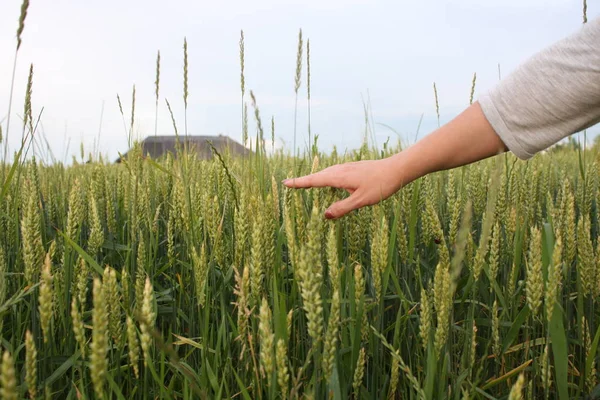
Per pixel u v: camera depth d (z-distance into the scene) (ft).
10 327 2.72
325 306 2.15
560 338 1.90
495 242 2.45
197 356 2.60
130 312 2.25
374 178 2.41
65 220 3.04
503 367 2.53
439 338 1.85
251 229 2.43
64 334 2.32
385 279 2.24
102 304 1.40
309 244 1.71
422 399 1.73
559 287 2.26
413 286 2.96
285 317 1.91
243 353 2.07
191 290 2.87
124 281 2.18
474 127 2.32
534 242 1.91
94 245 2.80
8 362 1.20
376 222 2.42
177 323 2.71
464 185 3.71
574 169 5.03
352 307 2.15
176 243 3.61
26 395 2.25
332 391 1.75
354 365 2.07
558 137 2.22
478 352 2.86
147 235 3.19
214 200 2.47
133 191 2.97
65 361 2.27
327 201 2.65
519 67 2.28
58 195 3.66
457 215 2.63
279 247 2.49
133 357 1.75
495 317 2.28
